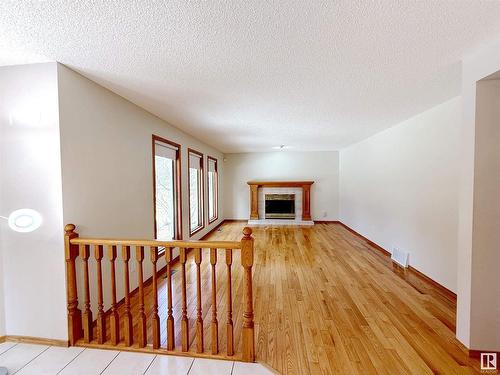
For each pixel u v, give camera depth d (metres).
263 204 7.63
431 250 3.09
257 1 1.24
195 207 5.46
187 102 2.83
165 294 2.93
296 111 3.18
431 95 2.61
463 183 1.87
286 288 3.04
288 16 1.36
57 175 1.90
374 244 4.87
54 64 1.87
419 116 3.31
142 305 1.93
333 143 5.88
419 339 2.04
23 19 1.35
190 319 2.42
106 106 2.42
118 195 2.62
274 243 5.20
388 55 1.79
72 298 1.94
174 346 1.92
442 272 2.89
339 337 2.08
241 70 2.02
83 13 1.31
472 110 1.78
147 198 3.21
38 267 1.95
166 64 1.91
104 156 2.40
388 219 4.25
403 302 2.66
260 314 2.45
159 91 2.48
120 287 2.62
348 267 3.74
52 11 1.29
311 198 7.50
